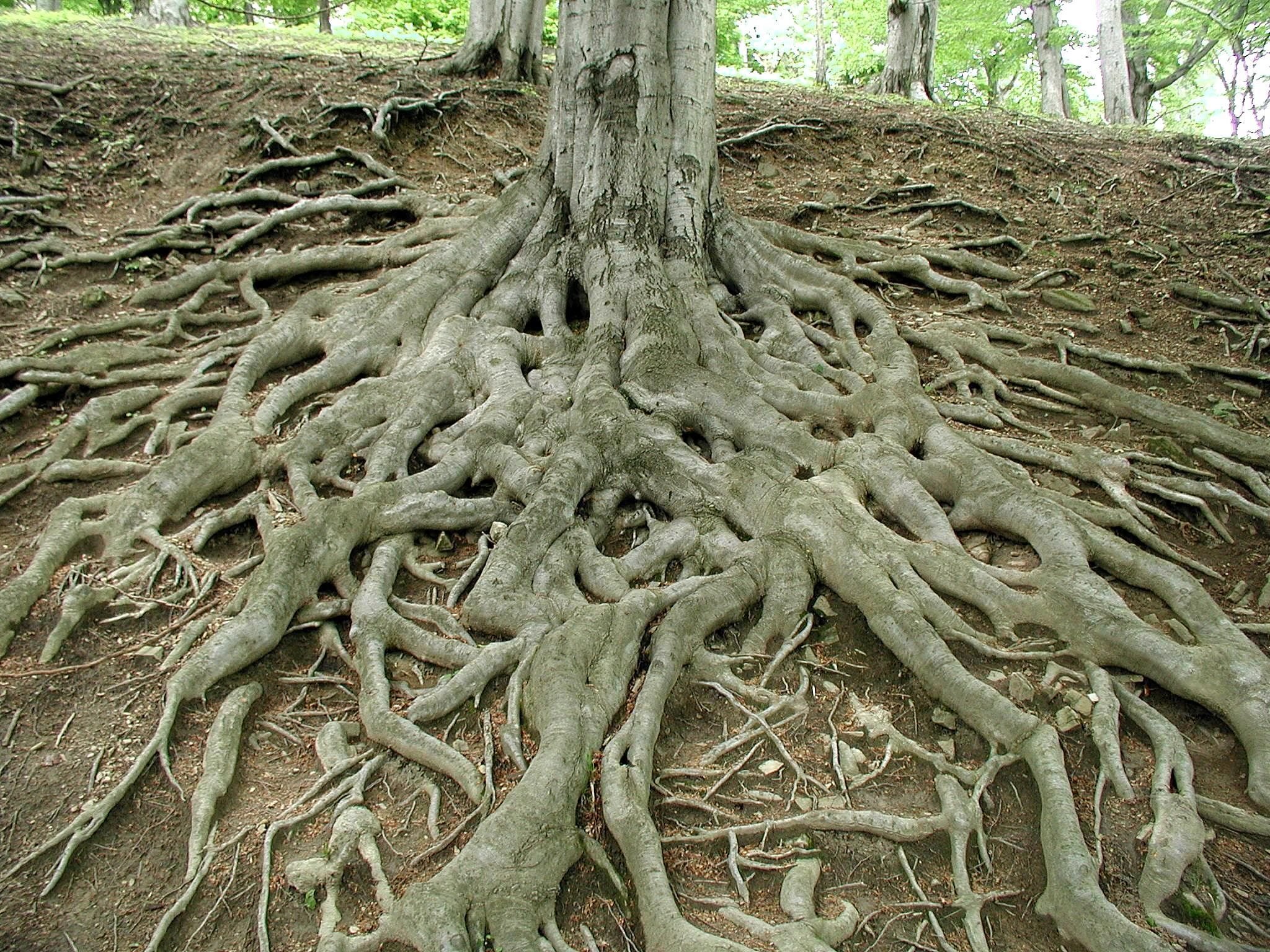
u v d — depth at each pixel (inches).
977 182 440.1
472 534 196.7
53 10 818.2
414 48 613.9
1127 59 892.0
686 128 270.4
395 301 261.4
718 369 235.8
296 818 133.6
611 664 151.3
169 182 394.3
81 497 203.0
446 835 131.3
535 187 284.5
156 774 140.6
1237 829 132.4
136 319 279.4
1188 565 187.6
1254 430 241.4
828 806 138.6
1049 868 125.8
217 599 173.8
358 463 217.8
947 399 249.6
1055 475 213.9
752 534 188.2
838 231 366.9
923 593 168.1
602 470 201.8
